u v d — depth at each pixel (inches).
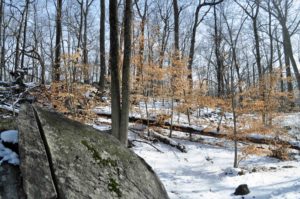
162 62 491.8
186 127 489.1
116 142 156.8
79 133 144.7
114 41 324.2
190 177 340.2
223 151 466.6
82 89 444.5
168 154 409.1
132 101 474.0
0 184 115.0
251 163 420.5
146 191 145.5
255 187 307.0
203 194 289.9
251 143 464.4
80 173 127.8
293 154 476.1
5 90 429.7
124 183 138.8
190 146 468.1
